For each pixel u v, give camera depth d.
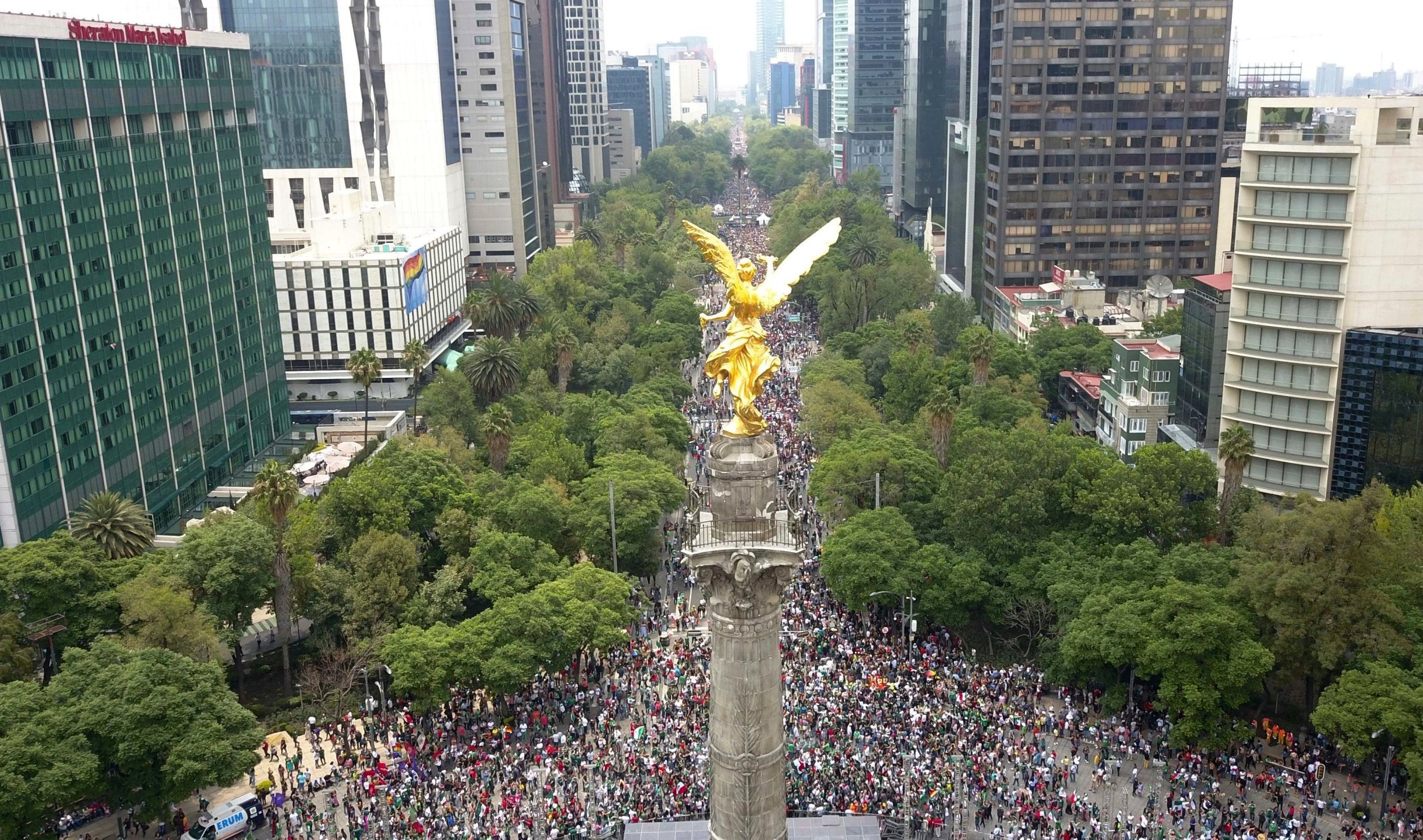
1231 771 101.94
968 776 101.44
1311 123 158.62
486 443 181.75
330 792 103.81
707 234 65.75
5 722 93.25
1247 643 104.25
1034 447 136.50
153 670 99.75
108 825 101.25
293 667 134.75
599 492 148.12
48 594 116.12
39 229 144.75
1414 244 143.25
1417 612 107.06
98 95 158.25
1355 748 95.19
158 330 172.88
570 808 97.00
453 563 134.62
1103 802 99.81
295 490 129.38
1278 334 150.88
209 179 190.00
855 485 147.50
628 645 128.75
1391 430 142.12
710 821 72.12
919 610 126.88
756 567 65.06
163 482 173.88
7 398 138.25
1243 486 151.50
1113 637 108.94
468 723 116.00
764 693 68.19
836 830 90.88
